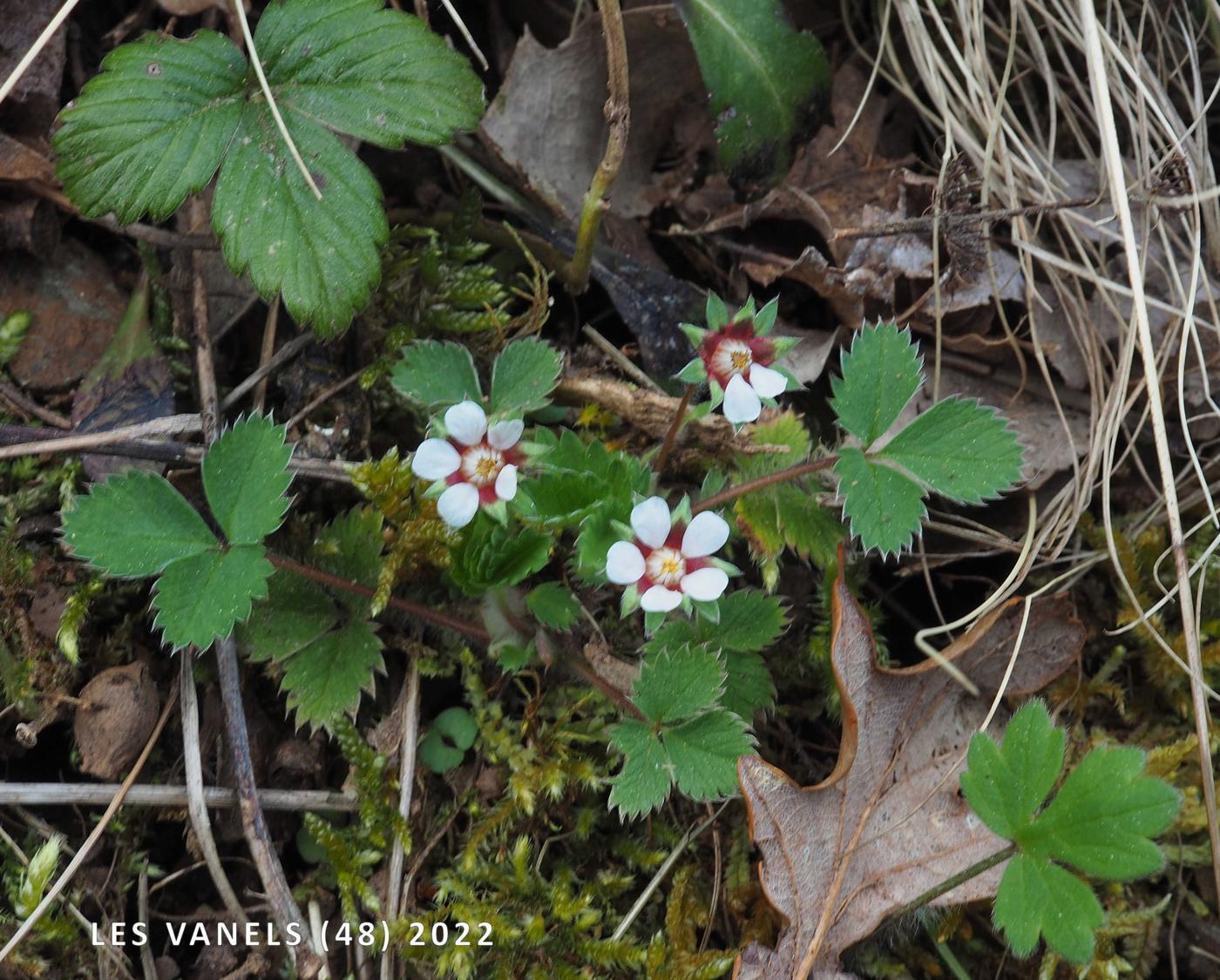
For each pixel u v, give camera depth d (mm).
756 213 309
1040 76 320
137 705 281
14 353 291
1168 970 293
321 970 274
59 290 294
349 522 289
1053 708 299
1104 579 308
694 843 289
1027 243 301
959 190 298
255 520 275
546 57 308
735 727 275
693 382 269
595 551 272
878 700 281
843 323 306
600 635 292
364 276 282
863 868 279
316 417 297
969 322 306
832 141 314
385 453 300
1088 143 319
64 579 284
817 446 303
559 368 287
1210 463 303
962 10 311
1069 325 306
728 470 296
